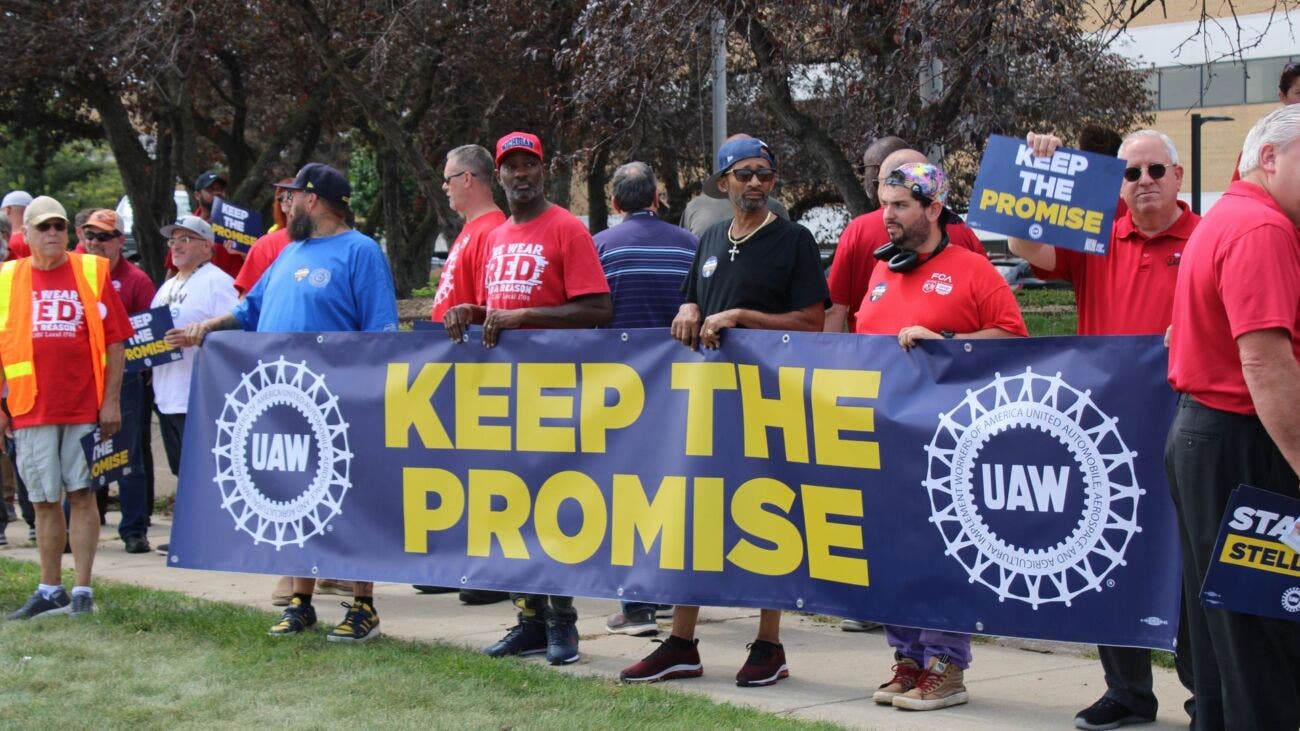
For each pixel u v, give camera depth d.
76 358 6.61
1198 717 3.97
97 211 9.14
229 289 8.93
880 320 5.12
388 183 22.67
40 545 6.63
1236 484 3.75
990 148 4.83
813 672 5.64
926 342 4.85
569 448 5.62
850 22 9.95
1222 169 33.16
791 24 10.92
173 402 9.01
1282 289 3.58
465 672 5.39
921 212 4.98
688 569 5.33
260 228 10.14
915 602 4.88
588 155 12.35
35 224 6.55
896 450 4.91
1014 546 4.70
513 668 5.47
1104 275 4.95
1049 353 4.66
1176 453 3.87
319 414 6.14
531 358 5.70
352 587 7.48
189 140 20.61
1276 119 3.70
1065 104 10.35
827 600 5.07
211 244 9.11
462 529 5.85
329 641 5.99
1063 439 4.61
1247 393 3.73
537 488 5.69
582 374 5.60
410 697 5.04
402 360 5.98
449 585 5.84
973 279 4.97
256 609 6.85
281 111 25.89
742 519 5.24
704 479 5.30
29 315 6.54
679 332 5.32
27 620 6.52
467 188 6.75
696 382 5.33
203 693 5.18
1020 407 4.69
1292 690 3.74
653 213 6.95
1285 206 3.69
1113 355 4.54
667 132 19.16
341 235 6.36
